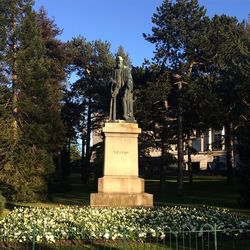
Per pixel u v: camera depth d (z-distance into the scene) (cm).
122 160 2039
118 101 2142
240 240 1398
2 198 2169
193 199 3272
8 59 3191
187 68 4172
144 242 1306
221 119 4034
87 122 5616
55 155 3556
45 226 1375
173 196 3644
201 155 7900
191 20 4122
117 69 2155
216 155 7631
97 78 5538
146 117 4050
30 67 3189
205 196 3581
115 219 1549
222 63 4069
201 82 4053
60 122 3334
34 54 3269
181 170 4019
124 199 1983
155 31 4147
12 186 3011
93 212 1670
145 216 1598
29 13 3328
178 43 4072
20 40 3262
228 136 4484
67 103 5603
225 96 3975
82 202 3000
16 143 3097
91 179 5488
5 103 3181
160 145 4444
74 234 1327
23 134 3111
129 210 1741
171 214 1642
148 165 4447
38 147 3178
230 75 3834
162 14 4138
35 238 1236
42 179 3159
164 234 1305
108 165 2031
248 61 3694
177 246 1247
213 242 1355
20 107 3150
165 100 4100
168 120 4328
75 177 6481
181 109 4091
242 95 3759
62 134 3322
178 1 4091
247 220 1561
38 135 3112
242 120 4094
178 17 4116
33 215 1614
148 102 3925
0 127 3073
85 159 5556
